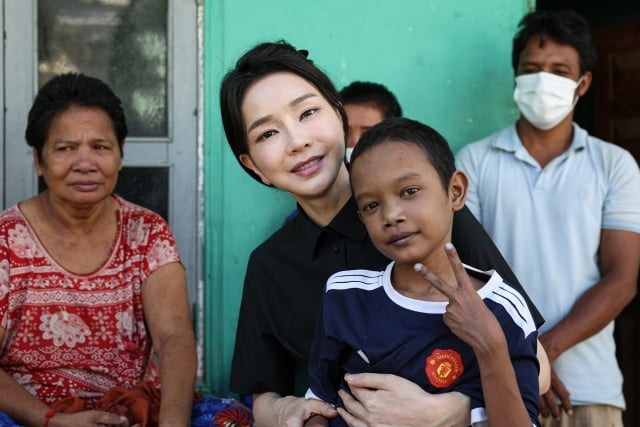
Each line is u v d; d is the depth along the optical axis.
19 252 2.42
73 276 2.44
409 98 3.25
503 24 3.28
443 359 1.64
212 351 3.09
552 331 2.67
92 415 2.20
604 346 2.80
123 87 3.16
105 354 2.45
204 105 3.13
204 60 3.13
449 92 3.26
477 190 2.98
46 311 2.41
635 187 2.80
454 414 1.60
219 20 3.12
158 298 2.51
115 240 2.53
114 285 2.48
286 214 3.12
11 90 3.08
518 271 2.84
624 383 4.25
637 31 4.25
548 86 2.83
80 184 2.37
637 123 4.25
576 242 2.79
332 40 3.19
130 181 3.15
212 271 3.10
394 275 1.75
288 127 1.85
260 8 3.14
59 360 2.41
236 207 3.11
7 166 3.08
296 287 2.03
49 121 2.38
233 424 2.39
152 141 3.15
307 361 2.02
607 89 4.39
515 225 2.86
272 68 1.89
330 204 1.97
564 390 2.71
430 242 1.63
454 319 1.55
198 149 3.16
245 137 1.92
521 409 1.53
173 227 3.15
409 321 1.67
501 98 3.28
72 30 3.13
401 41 3.23
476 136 3.28
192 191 3.17
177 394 2.30
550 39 2.90
